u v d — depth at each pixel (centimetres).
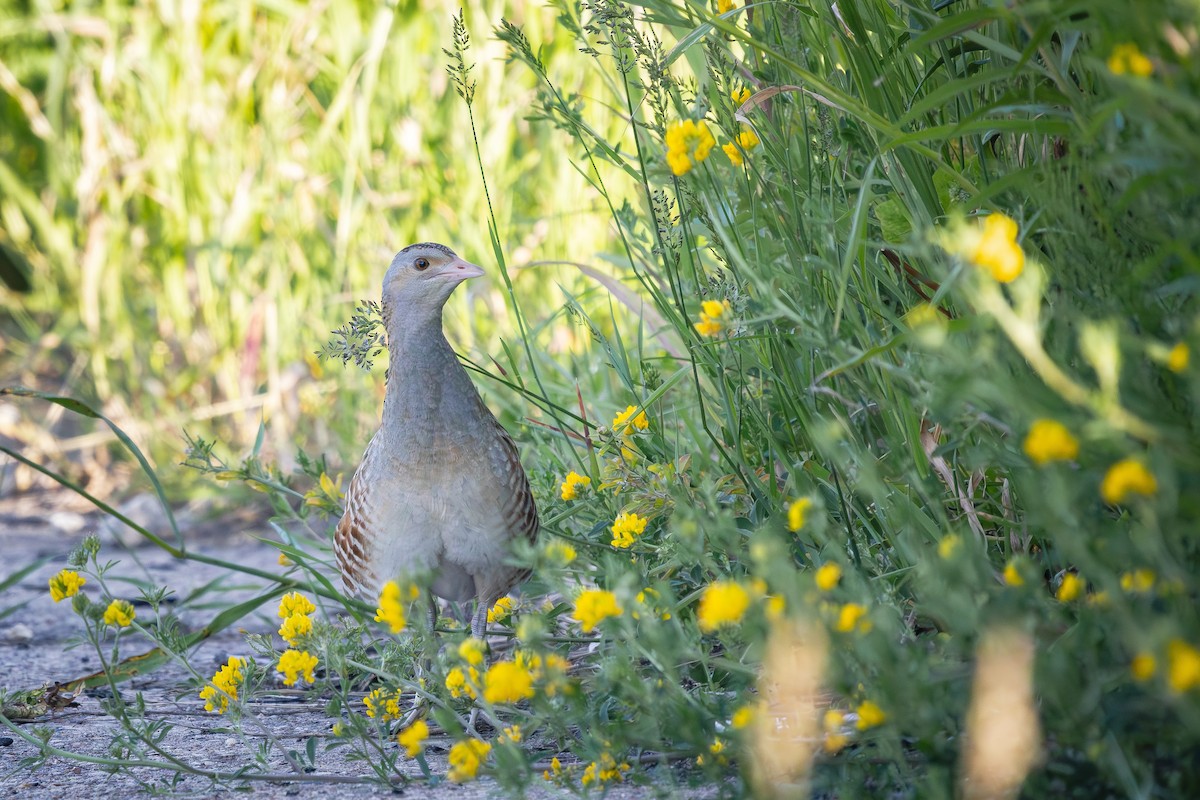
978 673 434
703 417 716
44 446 1847
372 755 667
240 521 1576
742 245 725
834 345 530
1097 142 509
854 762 506
